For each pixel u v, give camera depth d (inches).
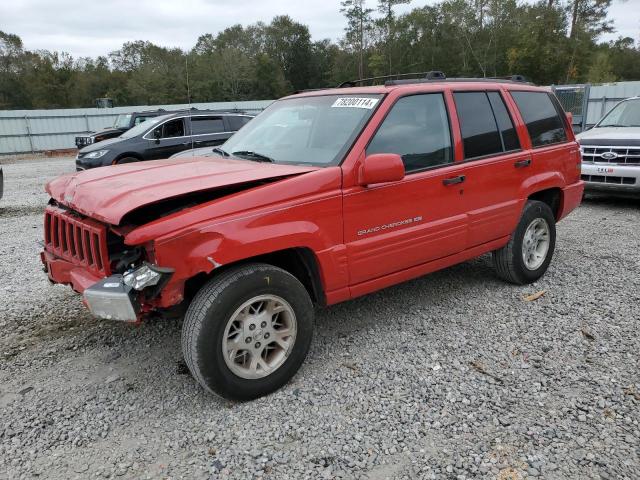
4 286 214.8
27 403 130.0
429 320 172.7
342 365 144.7
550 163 201.5
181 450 111.3
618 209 345.7
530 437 112.0
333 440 113.0
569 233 282.5
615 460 104.3
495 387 131.5
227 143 183.0
